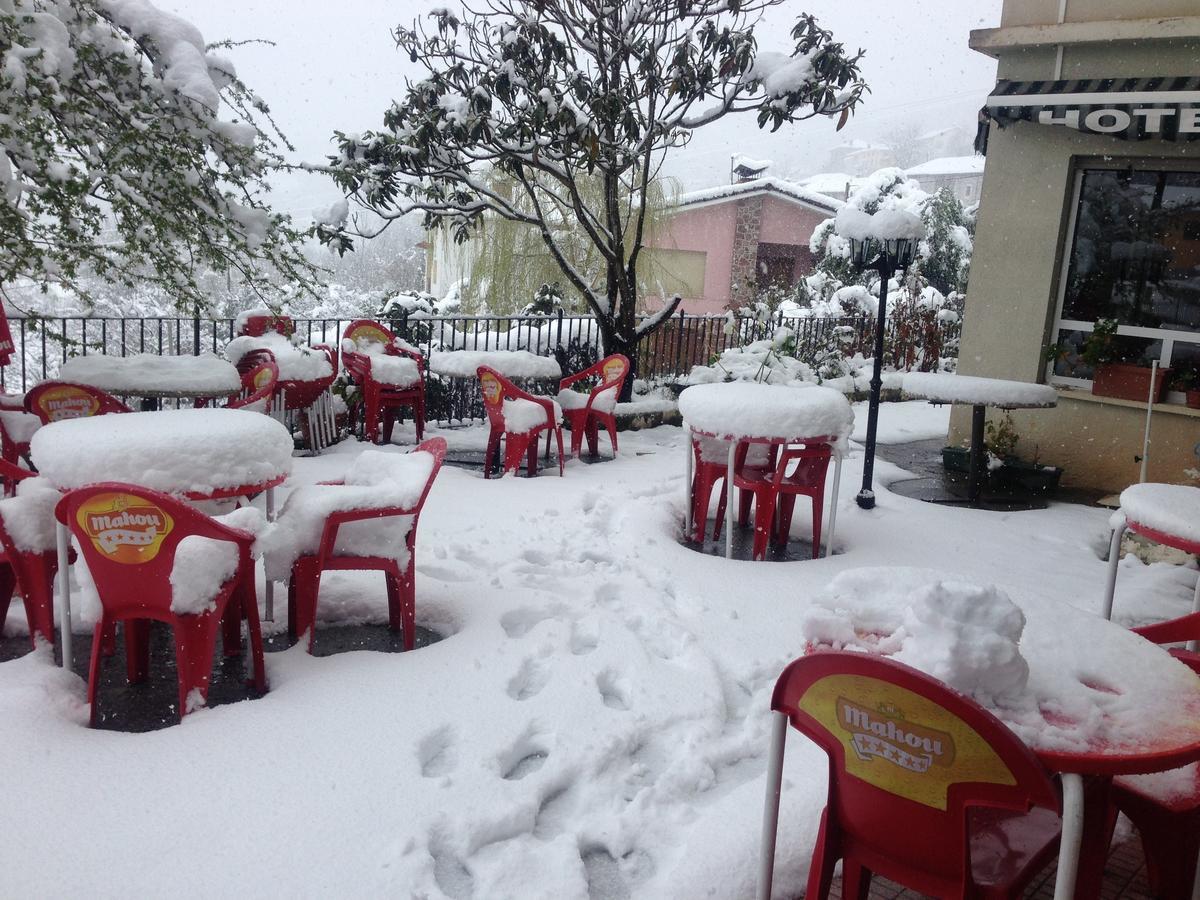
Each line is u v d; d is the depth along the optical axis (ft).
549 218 36.76
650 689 10.30
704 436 16.25
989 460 22.95
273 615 11.60
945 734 5.12
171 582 8.82
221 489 10.07
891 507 19.97
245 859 7.00
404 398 24.14
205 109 16.93
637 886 7.30
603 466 22.63
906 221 18.04
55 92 14.51
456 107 25.41
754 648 11.61
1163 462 21.90
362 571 13.48
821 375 36.73
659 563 14.53
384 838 7.36
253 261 18.11
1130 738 5.41
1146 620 13.43
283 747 8.51
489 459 20.92
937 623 5.85
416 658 10.53
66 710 9.13
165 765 8.13
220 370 18.13
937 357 39.65
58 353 28.45
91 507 8.59
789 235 62.13
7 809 7.40
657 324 29.45
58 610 11.49
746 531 17.60
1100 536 18.42
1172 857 6.84
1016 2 23.08
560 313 29.53
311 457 21.86
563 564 14.33
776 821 6.48
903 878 5.65
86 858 6.91
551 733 9.27
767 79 25.62
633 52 25.88
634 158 27.04
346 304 47.21
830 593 7.18
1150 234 22.20
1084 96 20.70
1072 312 23.59
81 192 14.62
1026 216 23.56
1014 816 6.29
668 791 8.43
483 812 7.79
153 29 17.15
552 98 24.61
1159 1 20.83
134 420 10.91
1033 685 6.07
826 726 5.78
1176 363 22.16
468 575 13.65
